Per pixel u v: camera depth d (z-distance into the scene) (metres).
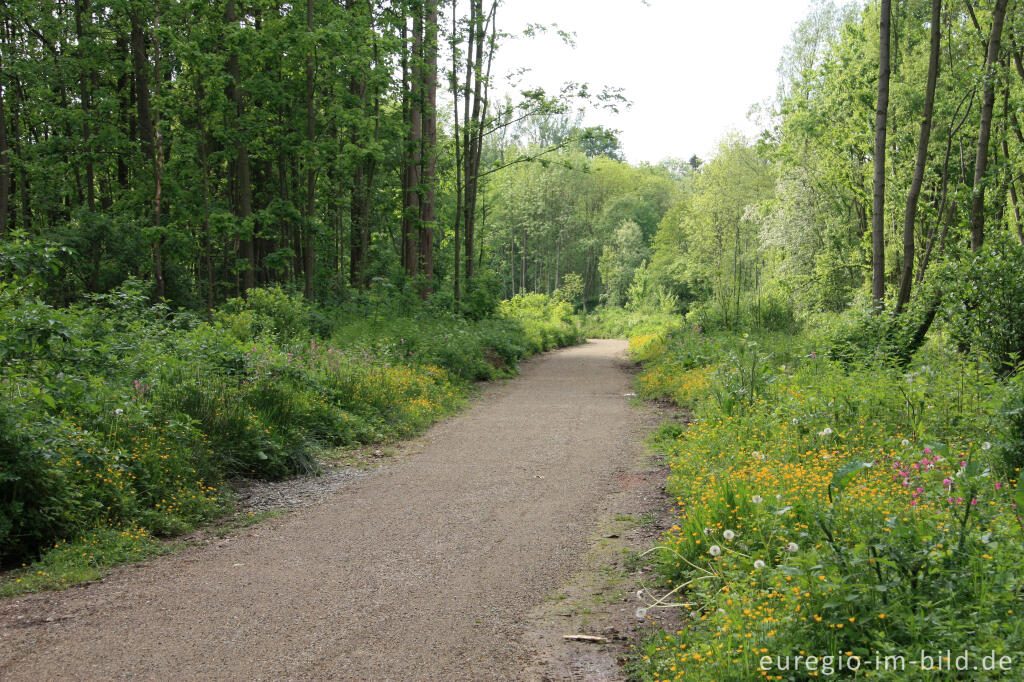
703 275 44.94
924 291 11.88
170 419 7.36
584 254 70.75
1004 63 16.33
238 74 20.50
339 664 3.68
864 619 3.12
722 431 8.34
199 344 10.33
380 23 22.31
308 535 5.95
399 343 15.77
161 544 5.75
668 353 18.34
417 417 11.02
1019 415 6.21
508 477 7.82
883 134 14.61
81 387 6.64
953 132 18.23
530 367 21.34
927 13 20.59
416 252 24.91
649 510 6.38
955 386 7.74
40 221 24.92
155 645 3.92
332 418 9.63
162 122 20.11
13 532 5.41
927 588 3.32
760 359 11.27
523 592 4.64
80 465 6.06
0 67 22.52
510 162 24.47
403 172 25.02
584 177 68.38
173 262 21.78
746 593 3.78
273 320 15.27
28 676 3.57
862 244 23.48
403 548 5.56
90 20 22.94
